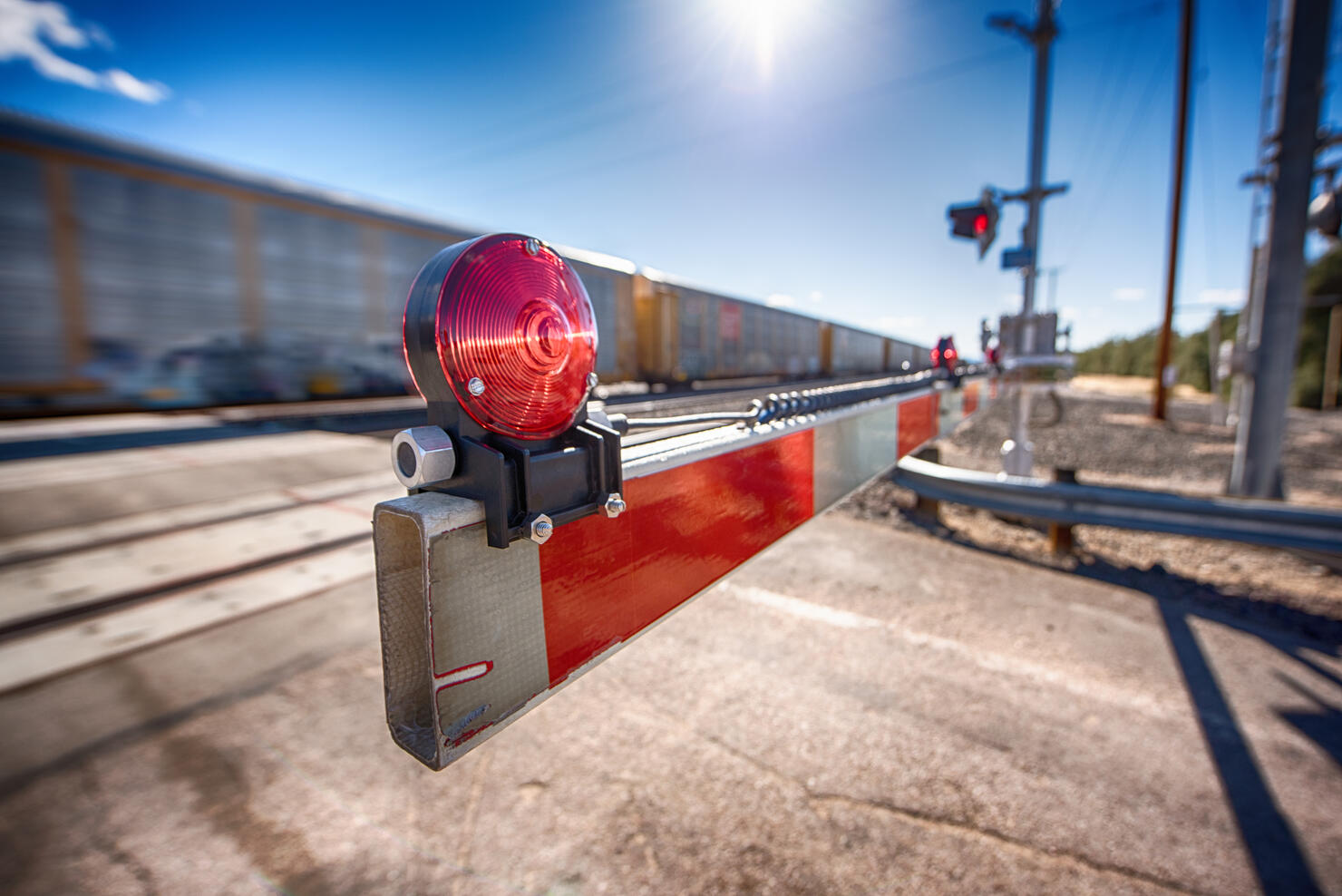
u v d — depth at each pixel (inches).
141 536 181.9
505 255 23.3
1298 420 921.5
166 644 114.8
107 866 66.8
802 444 54.5
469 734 21.7
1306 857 70.2
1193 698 100.7
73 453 335.6
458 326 21.2
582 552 27.3
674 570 34.9
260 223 285.6
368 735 88.3
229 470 277.9
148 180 252.4
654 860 68.4
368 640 116.1
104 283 242.2
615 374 442.0
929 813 75.4
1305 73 248.4
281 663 107.9
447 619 21.0
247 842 70.1
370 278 326.3
